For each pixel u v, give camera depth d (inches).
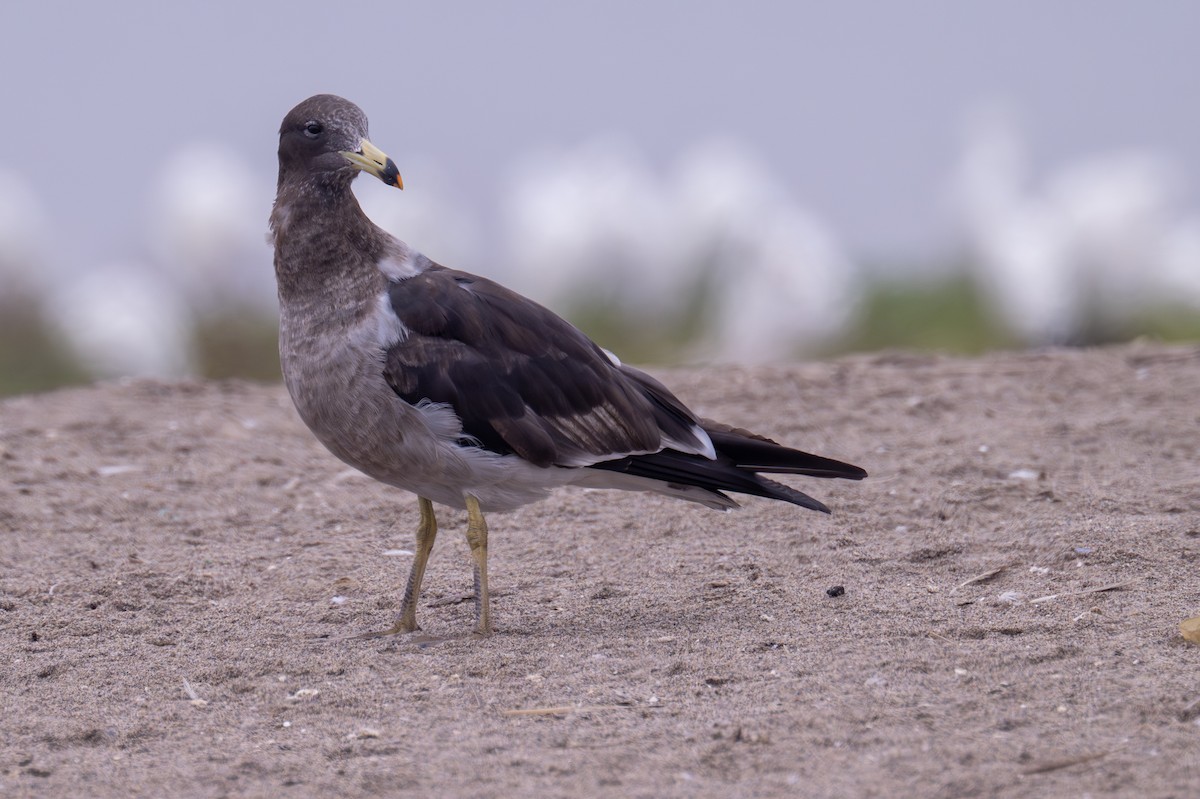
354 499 556.4
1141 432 601.9
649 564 459.2
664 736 315.3
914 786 285.0
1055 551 441.4
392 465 396.2
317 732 329.4
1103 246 999.6
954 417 649.0
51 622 420.5
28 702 357.1
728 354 1054.4
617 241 1110.4
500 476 394.9
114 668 378.9
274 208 403.5
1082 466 556.4
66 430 667.4
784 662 358.9
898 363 760.3
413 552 489.4
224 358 1034.7
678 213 1112.8
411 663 374.0
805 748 305.4
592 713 331.9
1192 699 319.0
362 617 424.5
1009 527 474.9
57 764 317.1
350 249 394.0
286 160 402.3
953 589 418.3
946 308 1074.7
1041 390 689.6
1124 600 395.5
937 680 340.8
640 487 421.7
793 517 502.9
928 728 312.7
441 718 334.0
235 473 596.1
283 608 433.7
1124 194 1008.2
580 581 446.6
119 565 477.1
